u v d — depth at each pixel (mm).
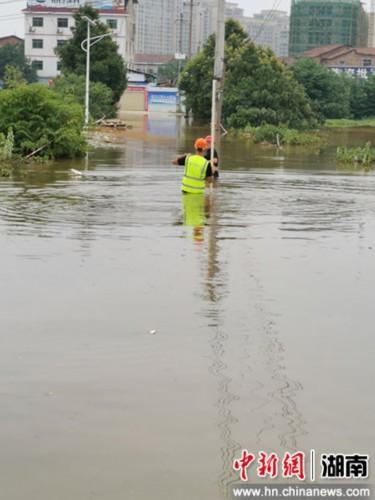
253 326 8102
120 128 52125
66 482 5062
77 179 21531
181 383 6582
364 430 5809
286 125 54219
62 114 29656
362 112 78875
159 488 5027
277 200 17859
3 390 6363
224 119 57375
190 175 18281
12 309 8500
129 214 15008
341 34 115375
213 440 5625
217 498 4953
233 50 64250
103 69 64000
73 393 6332
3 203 16219
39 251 11391
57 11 89750
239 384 6590
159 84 98812
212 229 13531
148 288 9438
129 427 5777
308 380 6707
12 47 95188
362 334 7922
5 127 28953
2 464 5250
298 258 11328
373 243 12648
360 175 25719
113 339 7605
